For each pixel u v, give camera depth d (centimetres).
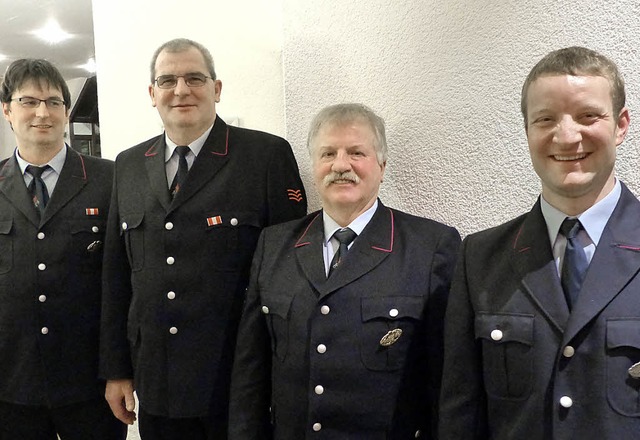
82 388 182
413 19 158
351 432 123
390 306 123
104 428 190
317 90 191
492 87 139
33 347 177
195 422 164
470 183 146
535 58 130
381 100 170
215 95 171
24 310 178
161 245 158
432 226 135
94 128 349
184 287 156
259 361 140
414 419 127
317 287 129
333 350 124
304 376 127
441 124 152
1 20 354
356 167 132
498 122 138
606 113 91
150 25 244
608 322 88
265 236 147
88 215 185
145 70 246
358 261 129
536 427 93
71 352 180
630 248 91
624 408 86
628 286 89
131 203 165
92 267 184
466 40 145
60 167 189
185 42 164
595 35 120
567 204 97
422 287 125
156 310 157
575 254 95
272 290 135
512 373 96
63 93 186
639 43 113
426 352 127
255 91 219
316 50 190
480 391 106
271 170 165
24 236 180
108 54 259
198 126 164
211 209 158
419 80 158
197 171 161
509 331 97
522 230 104
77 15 349
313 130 139
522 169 133
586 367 89
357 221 137
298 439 127
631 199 97
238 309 158
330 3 183
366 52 173
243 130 174
